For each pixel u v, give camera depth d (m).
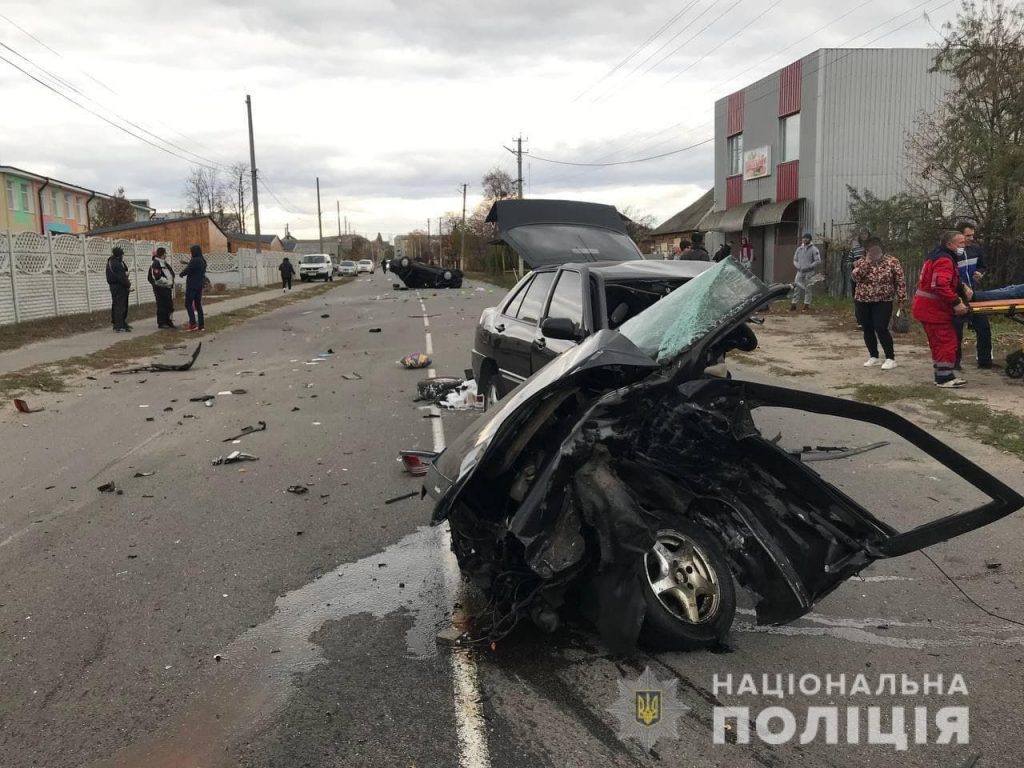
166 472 6.64
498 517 3.73
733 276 3.70
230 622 3.91
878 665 3.40
